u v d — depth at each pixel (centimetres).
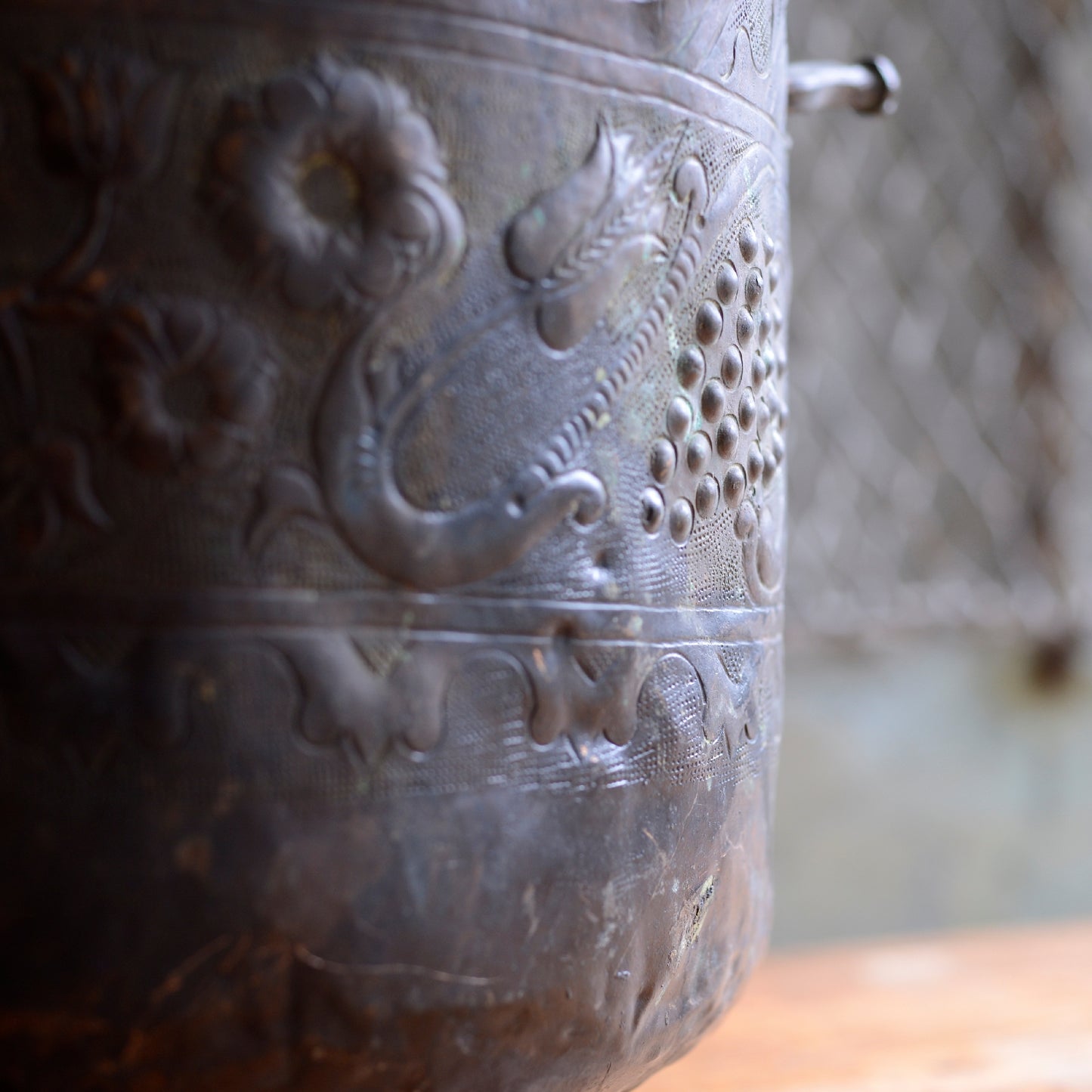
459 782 57
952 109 201
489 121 57
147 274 55
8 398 55
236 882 55
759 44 64
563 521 58
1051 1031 95
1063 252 199
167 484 55
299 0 55
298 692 56
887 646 184
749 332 63
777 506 67
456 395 57
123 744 55
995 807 191
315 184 56
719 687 62
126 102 55
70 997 55
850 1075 87
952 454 203
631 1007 60
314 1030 56
